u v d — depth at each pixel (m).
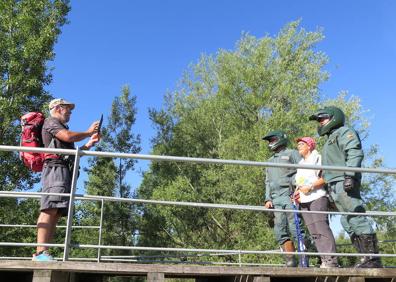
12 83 17.94
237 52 24.67
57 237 13.70
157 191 24.92
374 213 4.29
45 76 19.44
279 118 20.62
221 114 25.84
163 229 25.98
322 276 4.04
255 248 19.69
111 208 25.11
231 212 23.64
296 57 23.06
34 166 4.19
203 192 23.95
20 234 16.98
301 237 5.68
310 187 5.23
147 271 3.65
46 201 3.96
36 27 19.20
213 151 26.11
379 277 4.11
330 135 5.05
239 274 3.84
